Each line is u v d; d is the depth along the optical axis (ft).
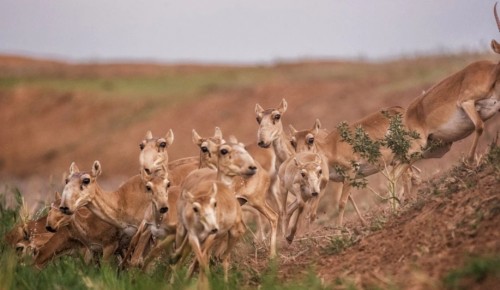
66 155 366.02
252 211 121.39
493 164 98.43
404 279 85.46
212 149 107.96
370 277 88.43
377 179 159.84
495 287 78.13
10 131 405.80
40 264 110.63
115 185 239.91
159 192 99.71
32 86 437.58
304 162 110.32
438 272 84.07
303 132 119.65
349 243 98.99
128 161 339.77
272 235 108.88
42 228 116.98
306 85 330.75
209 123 339.77
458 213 92.07
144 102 392.47
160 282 94.79
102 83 438.40
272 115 121.49
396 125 108.78
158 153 116.67
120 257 111.04
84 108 403.95
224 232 96.73
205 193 95.55
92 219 108.47
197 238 94.43
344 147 115.85
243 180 108.99
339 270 92.99
